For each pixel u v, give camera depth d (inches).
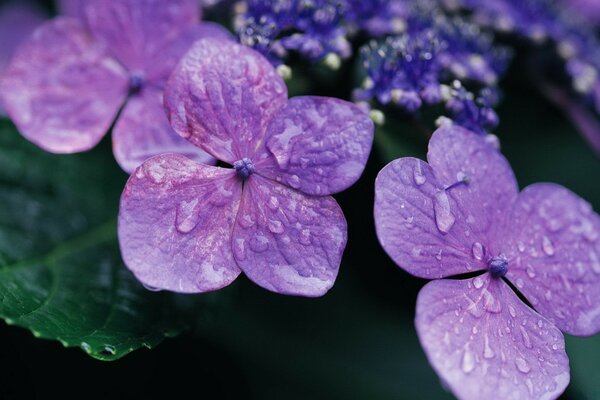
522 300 7.8
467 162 7.6
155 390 8.4
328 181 7.4
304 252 7.3
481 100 8.1
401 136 8.2
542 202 7.8
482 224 7.5
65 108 8.2
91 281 8.1
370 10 8.7
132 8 8.3
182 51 8.2
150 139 7.9
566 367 7.3
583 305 7.6
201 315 8.0
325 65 8.2
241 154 7.5
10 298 7.6
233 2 8.6
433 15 9.0
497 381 7.1
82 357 8.3
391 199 7.2
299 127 7.4
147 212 7.2
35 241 8.4
